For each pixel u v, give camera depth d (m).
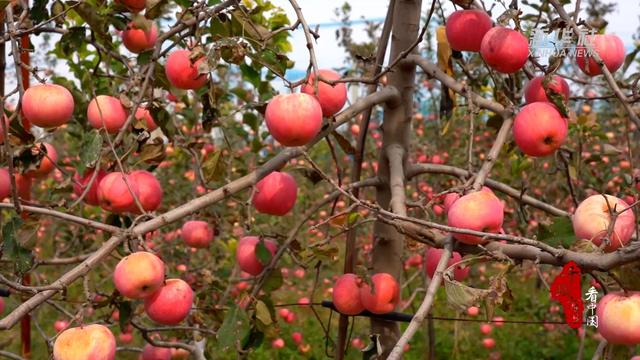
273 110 1.35
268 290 1.69
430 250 1.62
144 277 1.34
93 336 1.31
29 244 1.49
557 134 1.36
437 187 3.45
